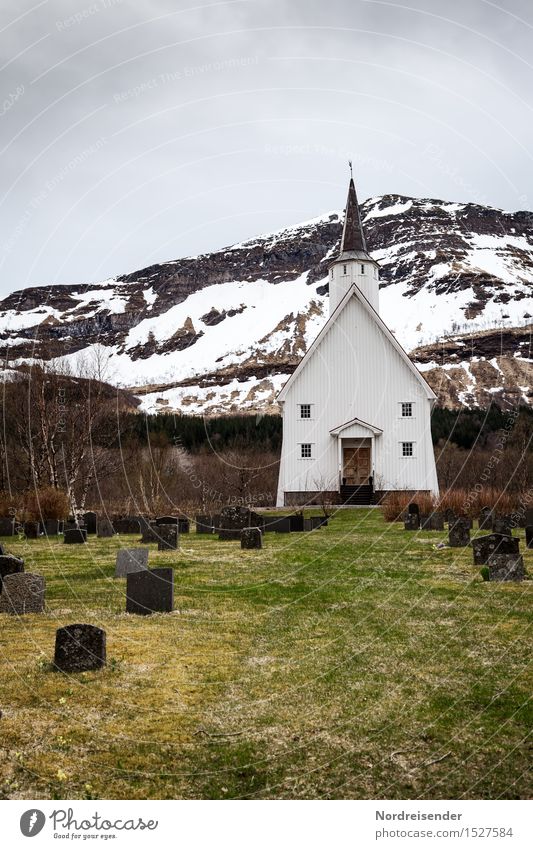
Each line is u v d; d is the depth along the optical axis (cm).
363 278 5781
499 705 844
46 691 891
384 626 1195
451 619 1227
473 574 1622
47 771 703
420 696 880
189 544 2372
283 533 2772
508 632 1134
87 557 2070
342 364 4984
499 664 983
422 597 1401
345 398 4956
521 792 672
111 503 4869
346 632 1163
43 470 4125
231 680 941
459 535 2091
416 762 723
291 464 4931
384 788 683
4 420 4272
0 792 670
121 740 764
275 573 1706
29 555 2125
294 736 779
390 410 4928
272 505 5838
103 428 4994
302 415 4984
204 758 731
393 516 3341
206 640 1120
